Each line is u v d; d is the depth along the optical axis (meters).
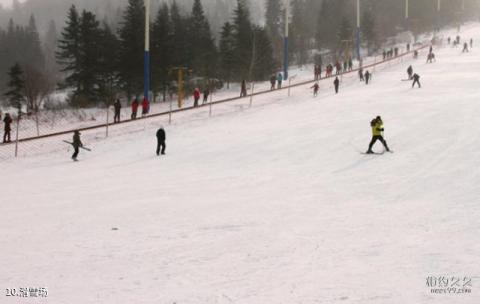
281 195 14.46
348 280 7.68
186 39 64.38
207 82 60.06
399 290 7.18
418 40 107.56
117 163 22.06
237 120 32.72
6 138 31.02
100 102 53.72
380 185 15.00
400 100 34.00
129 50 54.25
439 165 16.94
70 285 7.88
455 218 11.03
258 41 65.69
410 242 9.51
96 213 13.10
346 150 20.97
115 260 9.12
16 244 10.34
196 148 24.33
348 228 10.72
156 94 56.34
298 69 83.75
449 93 35.47
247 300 7.06
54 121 38.53
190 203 13.89
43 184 17.95
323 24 106.38
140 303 7.08
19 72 57.47
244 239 10.22
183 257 9.19
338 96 40.19
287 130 27.03
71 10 56.50
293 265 8.52
